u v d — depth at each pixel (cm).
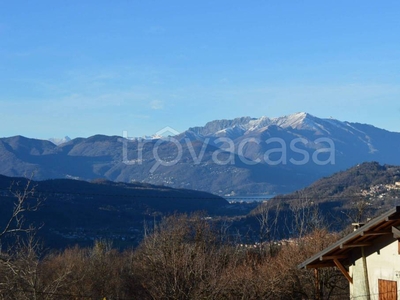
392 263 1969
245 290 3288
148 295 4016
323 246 3762
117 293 4284
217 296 3309
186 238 4531
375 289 2019
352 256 2109
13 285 2575
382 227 1931
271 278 3431
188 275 3272
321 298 3256
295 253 3725
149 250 4031
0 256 2248
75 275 3994
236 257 4328
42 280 3562
